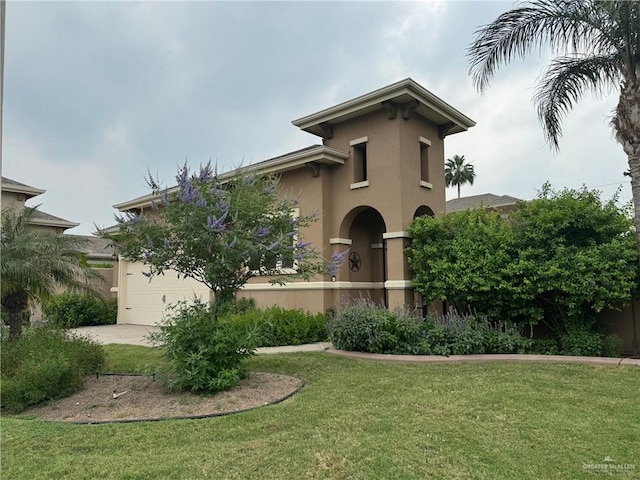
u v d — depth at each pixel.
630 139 9.66
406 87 12.33
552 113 11.38
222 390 7.09
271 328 9.70
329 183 14.20
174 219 7.32
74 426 5.60
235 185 7.99
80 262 12.02
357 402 6.31
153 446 4.89
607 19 9.80
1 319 8.89
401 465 4.24
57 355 7.49
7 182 19.86
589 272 9.54
